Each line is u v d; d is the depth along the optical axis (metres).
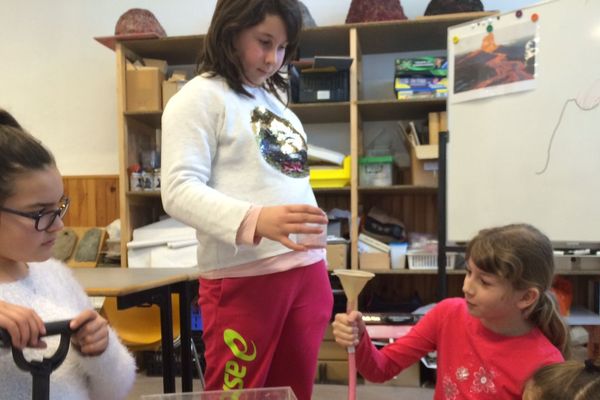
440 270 1.96
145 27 2.73
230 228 0.87
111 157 3.22
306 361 1.10
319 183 2.66
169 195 0.96
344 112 2.78
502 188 1.86
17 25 3.28
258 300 1.02
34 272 0.86
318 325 1.12
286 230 0.84
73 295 0.93
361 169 2.67
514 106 1.84
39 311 0.79
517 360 1.05
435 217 2.90
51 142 3.27
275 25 1.01
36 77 3.28
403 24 2.53
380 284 2.95
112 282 1.47
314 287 1.12
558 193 1.75
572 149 1.73
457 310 1.19
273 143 1.10
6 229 0.69
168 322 1.63
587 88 1.71
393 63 2.99
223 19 1.03
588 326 2.32
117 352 0.88
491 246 1.04
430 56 2.87
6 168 0.68
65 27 3.24
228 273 1.03
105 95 3.22
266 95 1.19
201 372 2.12
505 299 1.03
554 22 1.76
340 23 2.98
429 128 2.58
